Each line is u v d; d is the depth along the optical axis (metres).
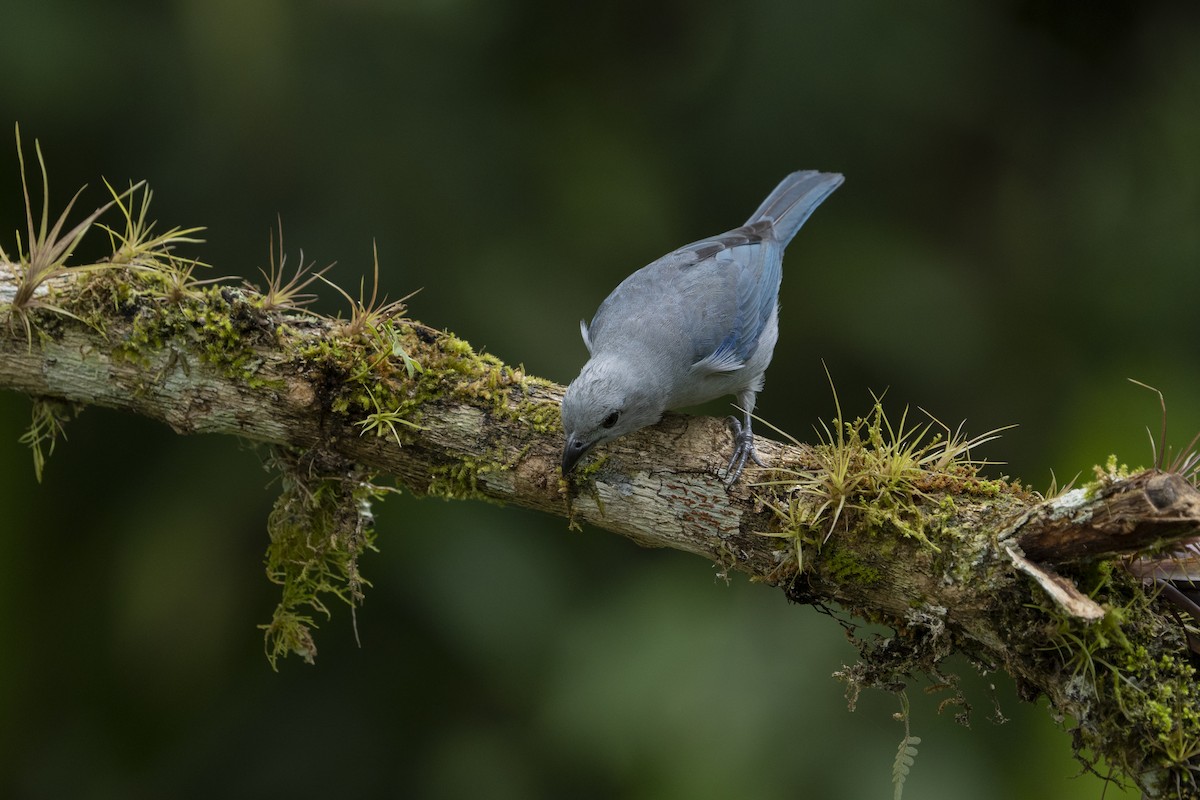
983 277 13.25
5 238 11.05
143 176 11.03
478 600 10.69
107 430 11.14
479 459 6.75
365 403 6.66
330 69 11.16
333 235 10.99
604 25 12.55
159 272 6.59
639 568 11.27
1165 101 13.32
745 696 10.06
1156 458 5.55
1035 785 10.05
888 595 6.12
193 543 10.70
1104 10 13.40
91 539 11.28
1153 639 5.63
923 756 10.03
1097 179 13.36
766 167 12.51
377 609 10.98
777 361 12.63
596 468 6.64
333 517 7.01
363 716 11.11
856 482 6.09
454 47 11.80
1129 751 5.60
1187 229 12.98
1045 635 5.68
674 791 9.77
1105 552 5.52
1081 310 13.09
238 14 10.52
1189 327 12.79
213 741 11.09
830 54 12.18
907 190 13.13
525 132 11.99
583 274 11.69
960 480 6.07
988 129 13.13
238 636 10.98
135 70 10.85
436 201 11.25
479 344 11.02
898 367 12.49
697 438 6.59
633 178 12.12
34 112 10.64
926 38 12.34
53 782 11.02
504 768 10.59
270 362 6.61
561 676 10.50
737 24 12.38
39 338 6.58
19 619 11.13
